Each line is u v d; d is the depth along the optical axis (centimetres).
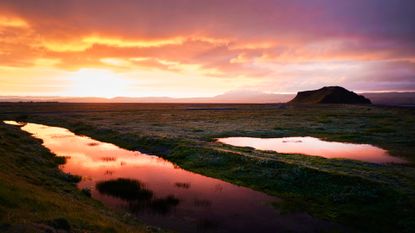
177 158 4816
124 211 2603
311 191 3139
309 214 2645
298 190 3200
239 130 8406
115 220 2092
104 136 7275
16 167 3072
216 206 2812
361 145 6138
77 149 5722
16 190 1891
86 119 11812
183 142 5659
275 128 8938
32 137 6962
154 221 2445
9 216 1452
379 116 12200
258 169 3872
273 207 2803
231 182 3597
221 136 7406
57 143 6444
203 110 19300
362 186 3031
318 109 18650
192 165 4344
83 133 8169
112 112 16950
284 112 16288
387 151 5431
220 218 2538
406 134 7244
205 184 3519
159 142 5850
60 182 3189
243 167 4000
